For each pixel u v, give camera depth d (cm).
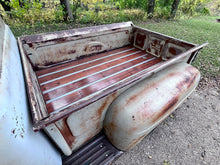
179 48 190
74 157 122
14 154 50
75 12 543
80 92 163
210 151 158
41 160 68
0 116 46
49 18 496
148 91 119
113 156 126
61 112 72
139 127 106
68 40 193
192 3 859
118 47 259
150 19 706
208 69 296
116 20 589
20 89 78
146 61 226
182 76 141
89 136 117
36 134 72
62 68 200
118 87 95
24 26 448
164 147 160
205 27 605
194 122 191
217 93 240
